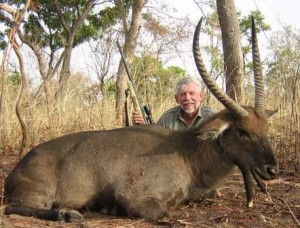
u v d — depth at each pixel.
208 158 2.47
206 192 2.53
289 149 3.61
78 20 9.35
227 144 2.42
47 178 2.38
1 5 2.57
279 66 3.79
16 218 2.22
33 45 4.57
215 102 4.12
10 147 4.25
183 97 2.95
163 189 2.38
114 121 4.80
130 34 6.86
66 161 2.42
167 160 2.42
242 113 2.37
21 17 2.59
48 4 9.55
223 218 2.32
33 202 2.35
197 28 2.31
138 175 2.37
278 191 2.89
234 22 3.97
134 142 2.46
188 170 2.47
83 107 4.84
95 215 2.40
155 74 5.97
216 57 4.84
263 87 2.54
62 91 4.90
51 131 4.38
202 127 2.39
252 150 2.36
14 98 4.54
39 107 4.64
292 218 2.36
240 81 3.94
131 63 6.74
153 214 2.28
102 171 2.39
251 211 2.47
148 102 4.53
